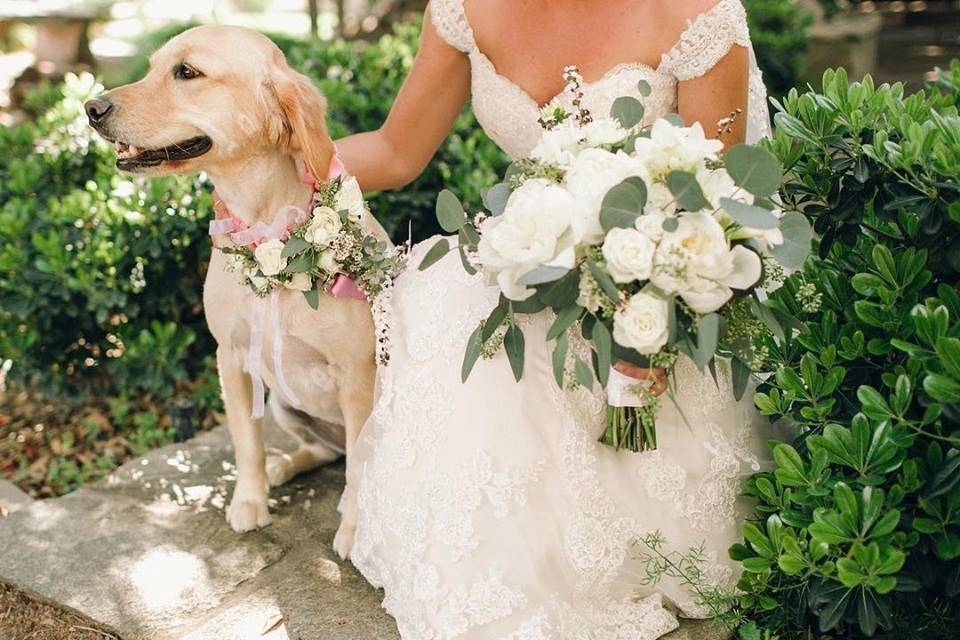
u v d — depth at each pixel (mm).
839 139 2242
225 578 2492
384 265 2396
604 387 1927
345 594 2420
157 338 3514
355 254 2379
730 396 2312
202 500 2842
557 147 2010
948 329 1944
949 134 2092
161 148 2314
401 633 2221
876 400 1938
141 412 3693
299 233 2354
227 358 2605
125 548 2602
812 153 2301
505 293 1940
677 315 1916
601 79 2354
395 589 2275
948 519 1920
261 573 2518
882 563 1842
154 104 2283
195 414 3641
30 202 3549
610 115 2111
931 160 2061
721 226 1857
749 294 1964
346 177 2453
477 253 2174
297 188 2455
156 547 2609
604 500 2176
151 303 3570
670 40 2299
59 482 3314
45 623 2373
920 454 2041
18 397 3875
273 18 13438
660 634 2225
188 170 2355
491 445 2115
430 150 2756
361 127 4160
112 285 3428
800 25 7230
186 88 2289
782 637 2209
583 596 2195
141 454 3453
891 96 2305
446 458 2148
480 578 2094
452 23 2480
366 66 4703
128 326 3559
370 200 3799
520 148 2557
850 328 2191
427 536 2154
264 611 2361
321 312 2447
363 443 2424
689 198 1796
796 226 1887
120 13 11469
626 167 1881
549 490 2148
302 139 2314
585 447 2154
